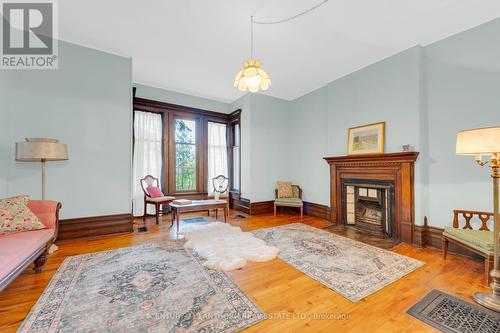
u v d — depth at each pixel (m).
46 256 2.40
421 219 3.23
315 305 1.81
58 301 1.83
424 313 1.72
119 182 3.74
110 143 3.67
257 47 3.52
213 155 6.07
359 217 4.19
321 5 2.58
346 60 3.88
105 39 3.33
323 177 5.03
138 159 5.04
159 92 5.29
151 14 2.77
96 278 2.21
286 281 2.19
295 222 4.61
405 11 2.66
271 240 3.41
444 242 2.73
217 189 5.89
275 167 5.82
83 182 3.45
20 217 2.36
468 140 1.92
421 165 3.27
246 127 5.55
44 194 3.01
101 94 3.61
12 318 1.63
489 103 2.77
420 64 3.33
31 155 2.67
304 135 5.57
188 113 5.71
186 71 4.41
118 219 3.71
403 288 2.07
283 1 2.53
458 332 1.52
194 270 2.40
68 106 3.36
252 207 5.38
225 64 4.12
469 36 2.93
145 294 1.93
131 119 3.87
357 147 4.15
